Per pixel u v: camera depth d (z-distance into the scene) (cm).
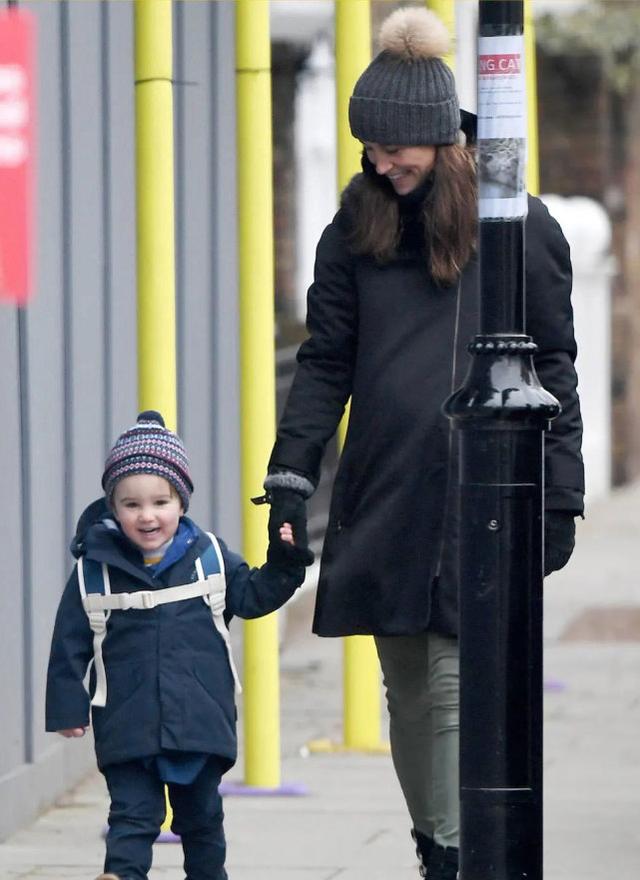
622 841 2409
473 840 1625
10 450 2441
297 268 5509
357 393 1830
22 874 2248
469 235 1789
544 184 6612
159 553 1845
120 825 1822
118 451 1828
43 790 2575
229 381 3647
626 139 6875
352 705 2967
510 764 1620
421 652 1839
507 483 1614
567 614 4322
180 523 1864
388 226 1803
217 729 1828
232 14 3669
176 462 1830
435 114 1775
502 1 1611
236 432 3709
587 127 6562
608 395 6719
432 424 1794
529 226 1805
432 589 1786
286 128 5428
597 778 2791
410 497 1795
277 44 5325
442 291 1811
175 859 2333
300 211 5641
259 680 2673
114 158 2923
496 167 1623
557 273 1809
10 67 2500
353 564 1809
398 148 1783
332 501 1847
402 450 1800
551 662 3791
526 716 1622
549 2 6500
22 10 2508
